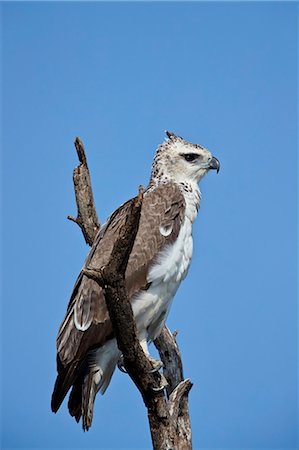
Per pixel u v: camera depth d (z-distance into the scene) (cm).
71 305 1196
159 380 1098
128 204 1254
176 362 1372
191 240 1282
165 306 1244
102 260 1192
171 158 1393
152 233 1223
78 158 1391
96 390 1188
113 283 913
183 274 1255
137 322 1216
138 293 1196
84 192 1391
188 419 1221
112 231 1228
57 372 1167
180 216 1262
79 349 1155
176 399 1196
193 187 1371
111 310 943
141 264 1198
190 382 1223
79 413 1202
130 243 886
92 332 1157
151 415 1079
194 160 1389
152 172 1407
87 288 1169
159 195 1281
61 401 1171
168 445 1079
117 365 1284
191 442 1204
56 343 1180
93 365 1178
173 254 1225
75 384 1191
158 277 1205
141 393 1070
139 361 1012
